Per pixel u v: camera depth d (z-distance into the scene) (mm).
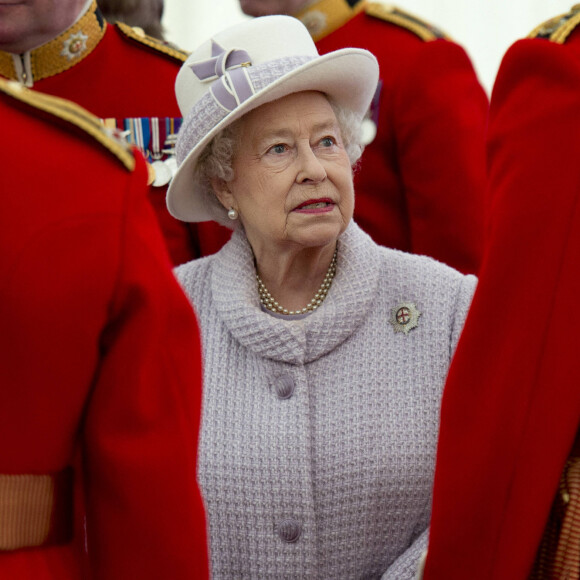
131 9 14664
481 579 7672
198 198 10914
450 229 13234
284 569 9570
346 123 10492
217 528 9719
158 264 6891
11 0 12250
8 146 6590
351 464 9617
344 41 14094
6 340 6512
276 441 9680
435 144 13312
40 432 6738
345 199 10070
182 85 10656
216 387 10047
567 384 7508
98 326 6691
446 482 7793
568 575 7664
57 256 6516
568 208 7508
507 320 7633
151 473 6863
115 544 6934
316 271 10398
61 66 13086
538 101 7734
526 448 7539
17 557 6832
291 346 9914
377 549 9602
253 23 10430
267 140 10023
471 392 7762
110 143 6785
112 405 6844
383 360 9914
